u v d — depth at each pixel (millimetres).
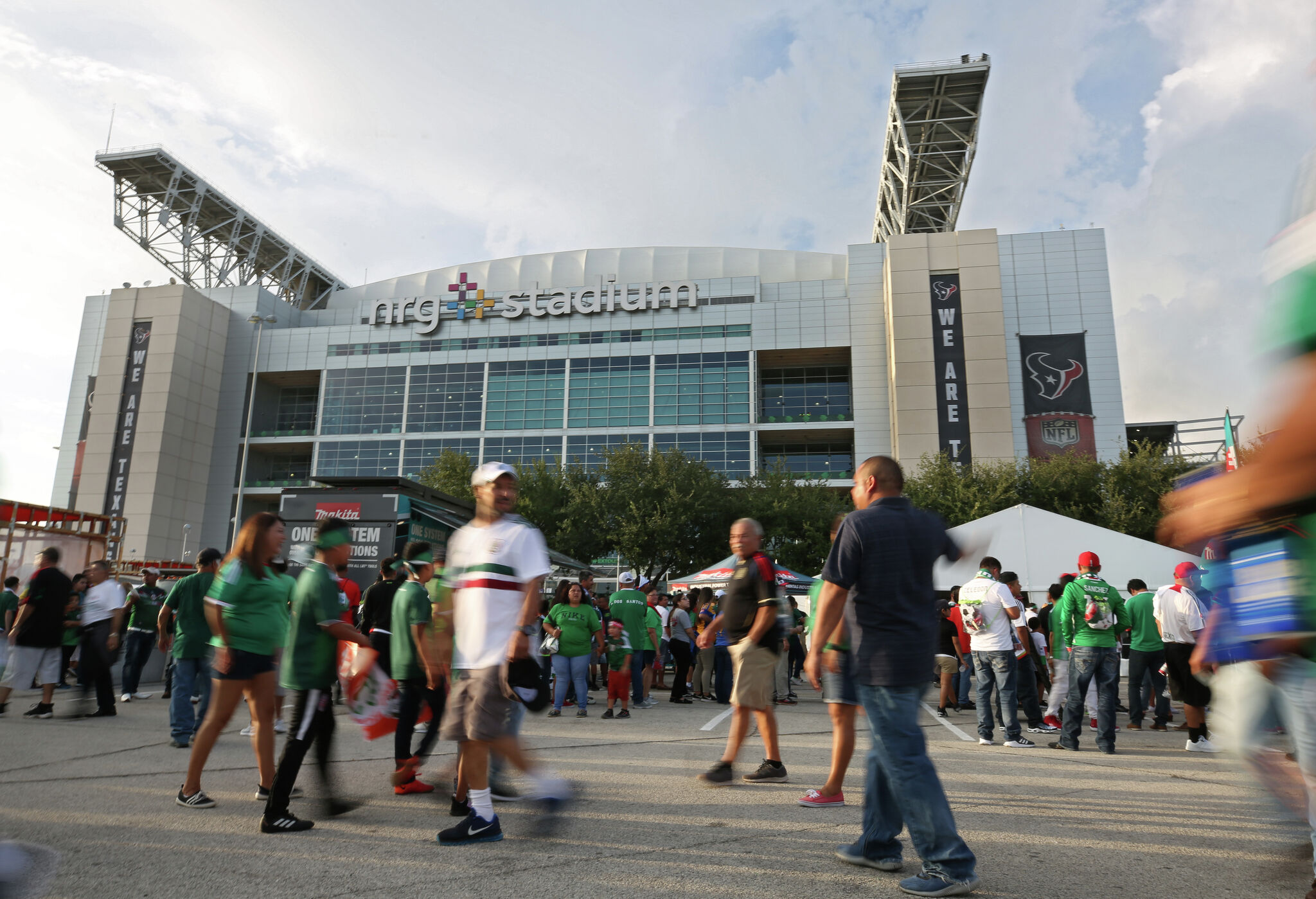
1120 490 35594
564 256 70438
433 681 4926
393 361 61812
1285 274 1063
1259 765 1512
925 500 36875
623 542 35188
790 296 59188
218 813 4254
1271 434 1093
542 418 58125
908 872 3242
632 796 4766
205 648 6941
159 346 59156
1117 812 4402
